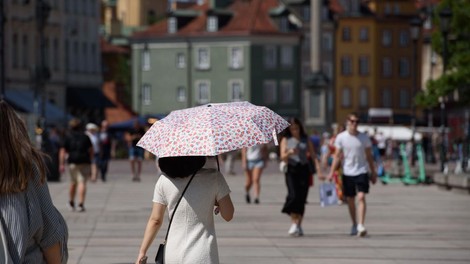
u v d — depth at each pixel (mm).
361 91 184375
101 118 134375
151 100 165250
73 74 127500
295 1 170625
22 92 112438
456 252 24531
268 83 161125
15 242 9992
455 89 73000
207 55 161875
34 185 10180
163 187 12914
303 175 27891
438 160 113312
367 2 188375
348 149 28000
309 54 170000
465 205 39625
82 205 36938
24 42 114688
